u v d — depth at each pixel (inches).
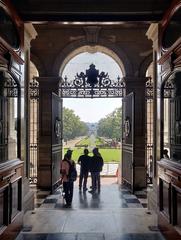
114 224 298.0
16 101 294.4
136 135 558.6
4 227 225.9
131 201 455.5
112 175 775.1
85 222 305.3
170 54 254.8
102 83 586.6
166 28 289.3
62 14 300.2
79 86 585.9
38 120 565.6
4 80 251.8
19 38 297.1
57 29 576.1
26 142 353.4
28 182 355.6
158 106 312.7
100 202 449.7
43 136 562.6
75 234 269.4
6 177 228.2
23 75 308.5
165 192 269.0
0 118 243.6
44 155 559.8
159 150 308.5
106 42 576.1
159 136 308.7
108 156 1330.0
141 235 266.8
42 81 568.4
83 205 430.3
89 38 573.9
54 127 523.5
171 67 252.7
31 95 572.7
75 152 1498.5
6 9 254.8
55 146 529.7
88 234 269.3
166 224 257.1
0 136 243.0
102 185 598.5
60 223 300.8
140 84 569.0
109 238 258.8
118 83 585.3
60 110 574.6
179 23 251.4
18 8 296.2
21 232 275.0
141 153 554.3
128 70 573.9
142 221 308.7
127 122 541.3
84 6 297.6
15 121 294.2
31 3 295.1
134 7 297.0
